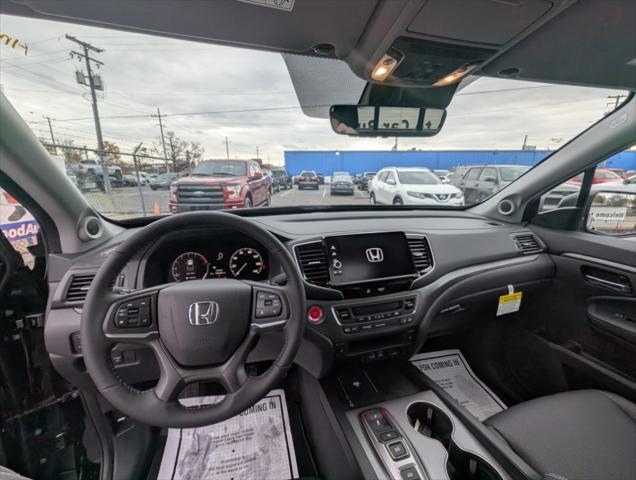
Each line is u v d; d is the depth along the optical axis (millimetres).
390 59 1112
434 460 962
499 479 892
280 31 1003
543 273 1667
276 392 1657
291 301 866
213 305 821
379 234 1374
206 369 810
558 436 1019
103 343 756
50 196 997
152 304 812
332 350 1230
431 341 1998
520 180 1806
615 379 1362
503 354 1819
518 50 1168
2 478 764
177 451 1361
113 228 1289
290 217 1534
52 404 1114
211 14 904
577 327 1578
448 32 957
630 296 1355
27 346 1048
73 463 1156
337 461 1093
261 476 1276
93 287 757
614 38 1085
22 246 1013
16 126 898
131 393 767
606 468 913
